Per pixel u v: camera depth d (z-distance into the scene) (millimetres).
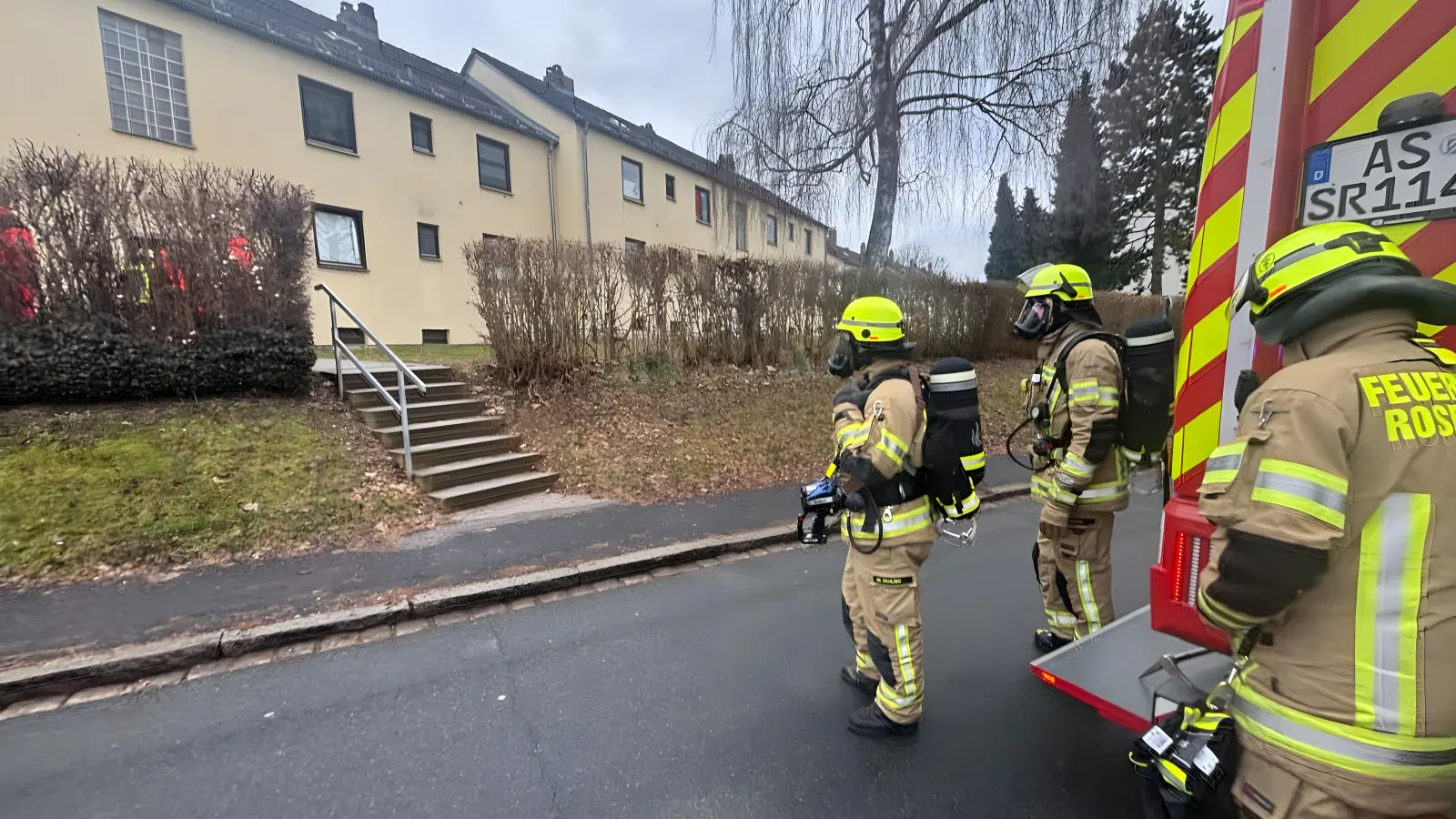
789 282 11273
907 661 2654
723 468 7543
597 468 7258
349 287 15055
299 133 14094
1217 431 2041
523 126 19188
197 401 6461
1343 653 1367
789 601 4316
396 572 4547
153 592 4156
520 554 4938
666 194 24281
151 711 3037
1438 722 1288
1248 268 1768
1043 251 26969
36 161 5664
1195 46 22234
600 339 9516
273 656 3566
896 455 2457
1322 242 1479
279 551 4867
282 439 6262
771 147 12172
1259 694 1538
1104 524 3240
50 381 5695
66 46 11086
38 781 2537
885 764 2582
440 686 3236
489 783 2516
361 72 15023
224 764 2641
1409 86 1631
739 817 2305
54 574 4270
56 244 5746
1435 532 1293
